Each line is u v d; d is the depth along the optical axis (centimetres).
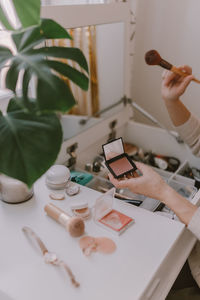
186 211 75
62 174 90
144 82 161
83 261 67
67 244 71
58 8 89
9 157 45
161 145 135
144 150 142
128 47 126
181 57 147
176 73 94
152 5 143
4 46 54
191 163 130
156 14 144
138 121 169
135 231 75
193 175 118
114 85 125
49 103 44
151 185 81
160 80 155
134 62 160
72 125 108
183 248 81
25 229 73
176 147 131
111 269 65
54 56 53
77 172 106
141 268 65
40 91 44
